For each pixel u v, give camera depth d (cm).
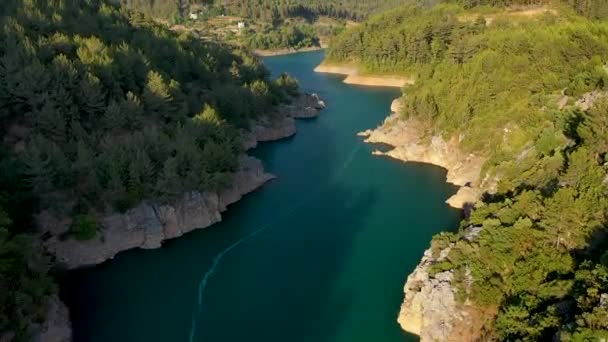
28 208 9250
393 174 13200
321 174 13238
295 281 9144
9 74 10950
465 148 12975
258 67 18838
